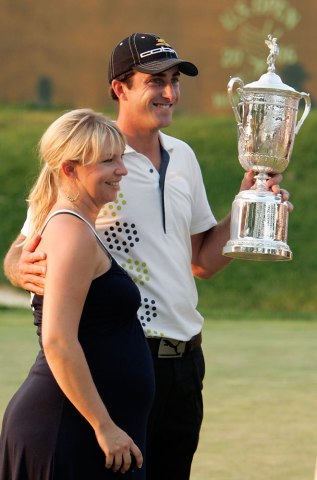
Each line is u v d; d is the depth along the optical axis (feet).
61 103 145.48
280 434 44.78
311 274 120.16
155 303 26.55
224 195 132.36
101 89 144.66
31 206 23.77
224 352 71.46
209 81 143.84
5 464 22.47
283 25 140.67
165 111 26.94
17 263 24.58
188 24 142.51
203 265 29.55
